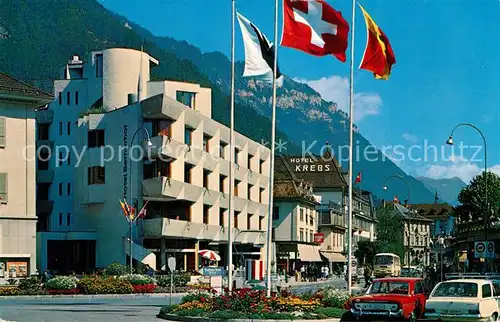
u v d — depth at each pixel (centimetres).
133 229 6331
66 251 6588
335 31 3050
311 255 9881
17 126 5578
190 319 2706
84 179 6625
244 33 3228
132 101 7138
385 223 11962
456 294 2558
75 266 6550
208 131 7219
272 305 2784
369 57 3247
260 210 8694
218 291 3456
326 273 9625
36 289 4572
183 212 6750
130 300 4322
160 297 4700
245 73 3212
